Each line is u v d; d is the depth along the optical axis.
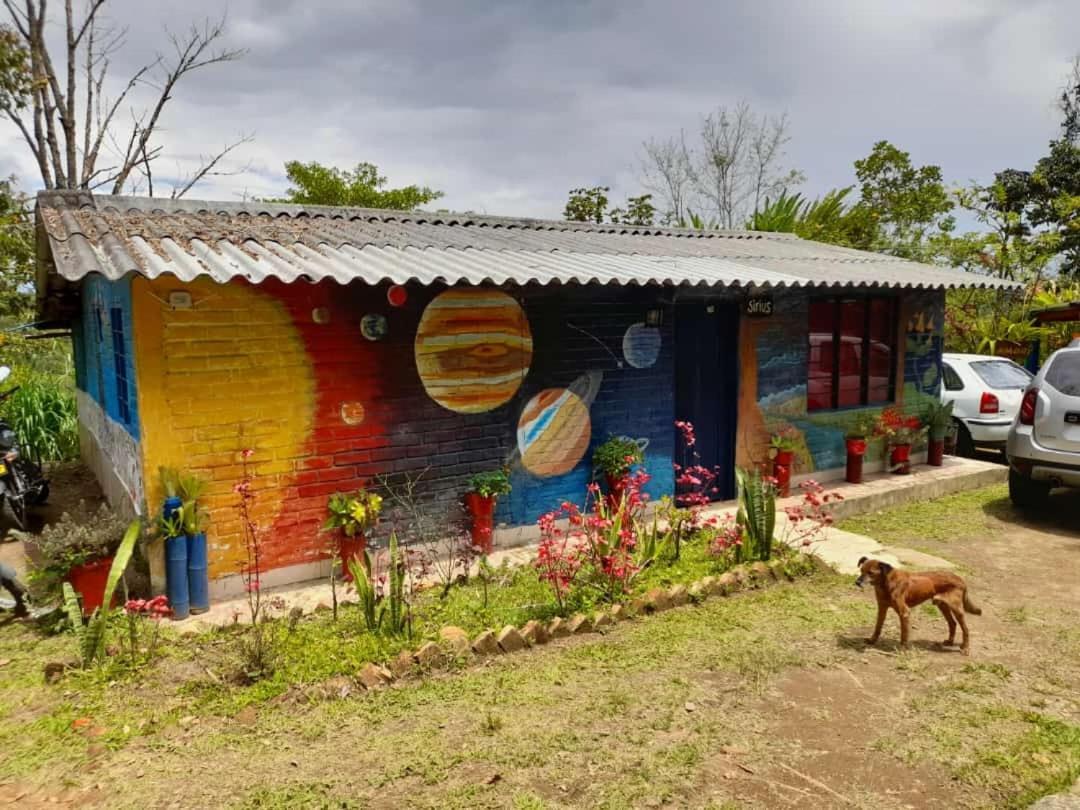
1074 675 4.44
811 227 17.98
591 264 7.02
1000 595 5.83
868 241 20.97
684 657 4.63
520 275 5.93
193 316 5.38
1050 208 22.80
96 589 5.19
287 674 4.21
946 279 8.87
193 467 5.46
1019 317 16.31
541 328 6.94
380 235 7.55
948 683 4.31
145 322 5.23
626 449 7.29
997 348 15.99
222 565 5.60
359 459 6.11
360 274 5.36
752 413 8.58
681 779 3.37
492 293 6.62
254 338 5.62
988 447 11.15
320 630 4.82
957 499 9.02
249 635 4.74
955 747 3.64
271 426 5.73
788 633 5.00
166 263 5.09
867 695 4.17
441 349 6.40
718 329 8.55
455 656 4.50
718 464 8.73
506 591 5.57
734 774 3.41
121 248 5.35
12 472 7.78
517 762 3.49
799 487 8.88
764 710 4.00
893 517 8.23
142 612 5.03
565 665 4.52
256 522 5.73
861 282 7.88
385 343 6.14
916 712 3.98
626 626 5.11
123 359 6.19
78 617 4.71
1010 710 4.00
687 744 3.65
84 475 10.47
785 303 8.69
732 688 4.24
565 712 3.95
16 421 11.36
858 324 9.48
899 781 3.37
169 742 3.67
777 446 8.57
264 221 7.72
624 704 4.04
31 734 3.74
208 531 5.53
